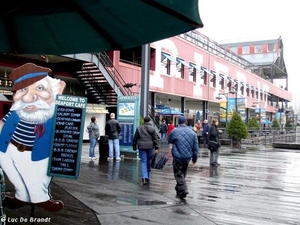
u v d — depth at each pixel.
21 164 4.23
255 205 6.95
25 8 3.00
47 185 4.31
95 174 10.06
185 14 2.40
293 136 32.75
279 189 8.83
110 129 13.66
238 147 24.91
